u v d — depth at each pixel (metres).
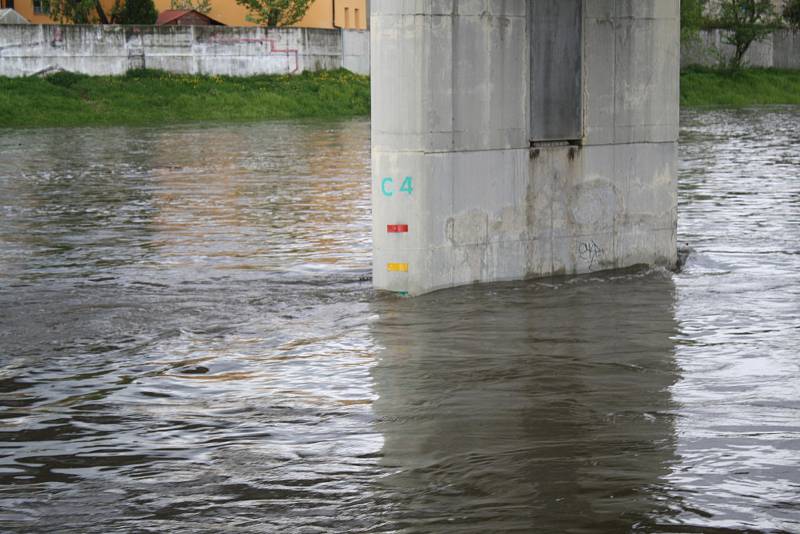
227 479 10.95
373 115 19.25
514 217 20.11
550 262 20.67
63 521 10.03
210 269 21.78
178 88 75.88
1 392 13.93
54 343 16.23
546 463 11.22
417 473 11.01
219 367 14.95
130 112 71.62
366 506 10.23
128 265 22.20
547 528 9.69
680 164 41.94
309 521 9.94
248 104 76.12
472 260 19.77
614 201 21.36
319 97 79.81
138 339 16.44
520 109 19.88
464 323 17.27
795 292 19.62
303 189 35.12
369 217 28.97
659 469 11.04
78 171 40.69
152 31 76.56
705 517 9.92
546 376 14.38
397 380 14.25
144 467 11.31
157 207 31.02
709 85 97.38
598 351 15.63
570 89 20.52
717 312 18.08
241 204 31.61
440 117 18.91
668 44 21.78
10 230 26.81
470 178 19.44
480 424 12.48
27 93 70.19
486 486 10.65
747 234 25.72
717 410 12.91
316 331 16.83
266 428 12.45
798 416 12.68
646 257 21.98
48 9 85.56
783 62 107.06
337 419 12.72
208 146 51.94
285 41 81.69
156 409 13.20
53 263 22.45
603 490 10.52
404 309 18.19
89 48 74.50
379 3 18.81
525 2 19.70
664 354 15.47
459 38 18.97
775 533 9.62
